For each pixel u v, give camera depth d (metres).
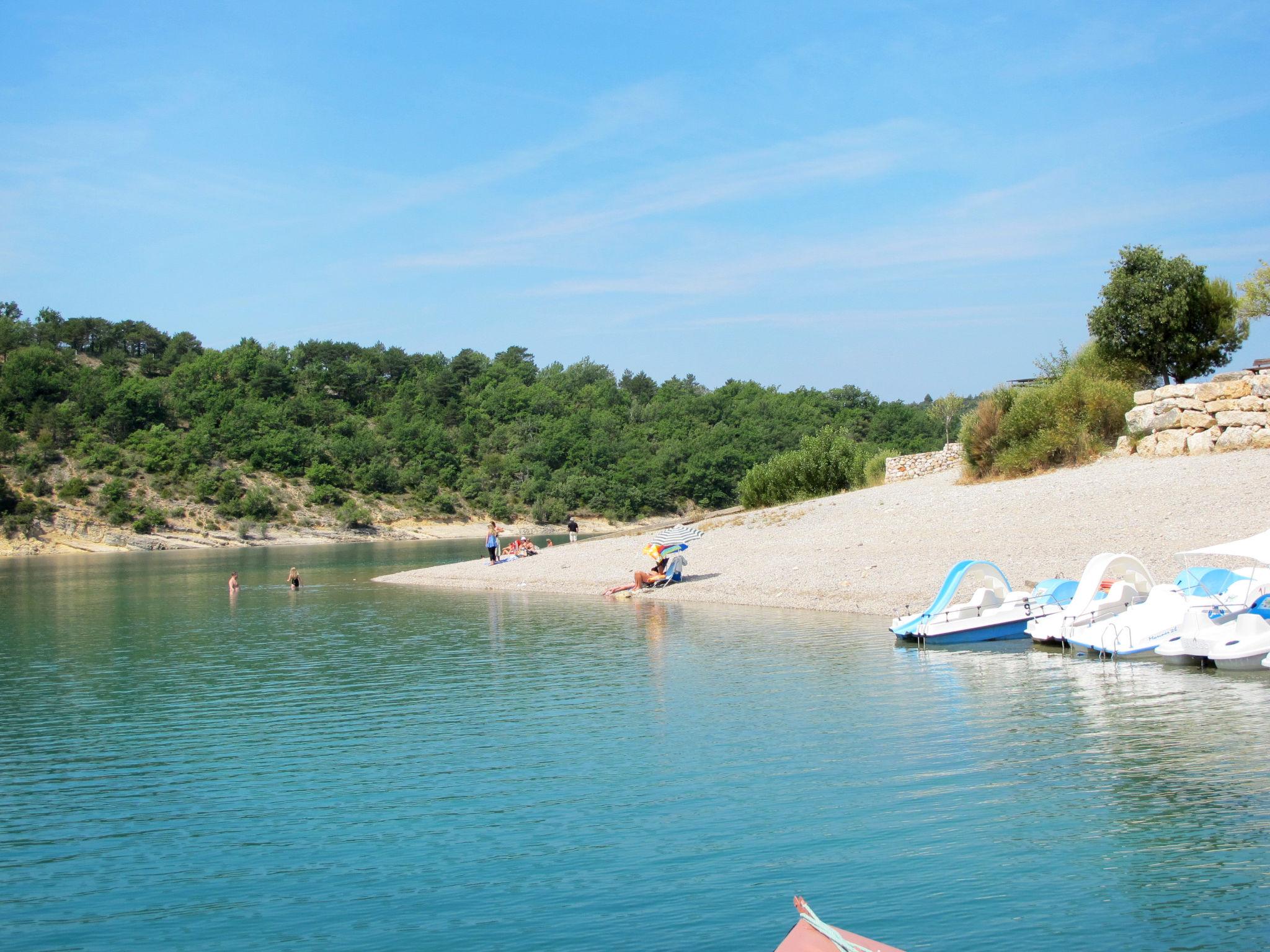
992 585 25.78
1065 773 12.21
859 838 10.41
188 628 30.27
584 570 41.06
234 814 11.82
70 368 147.12
